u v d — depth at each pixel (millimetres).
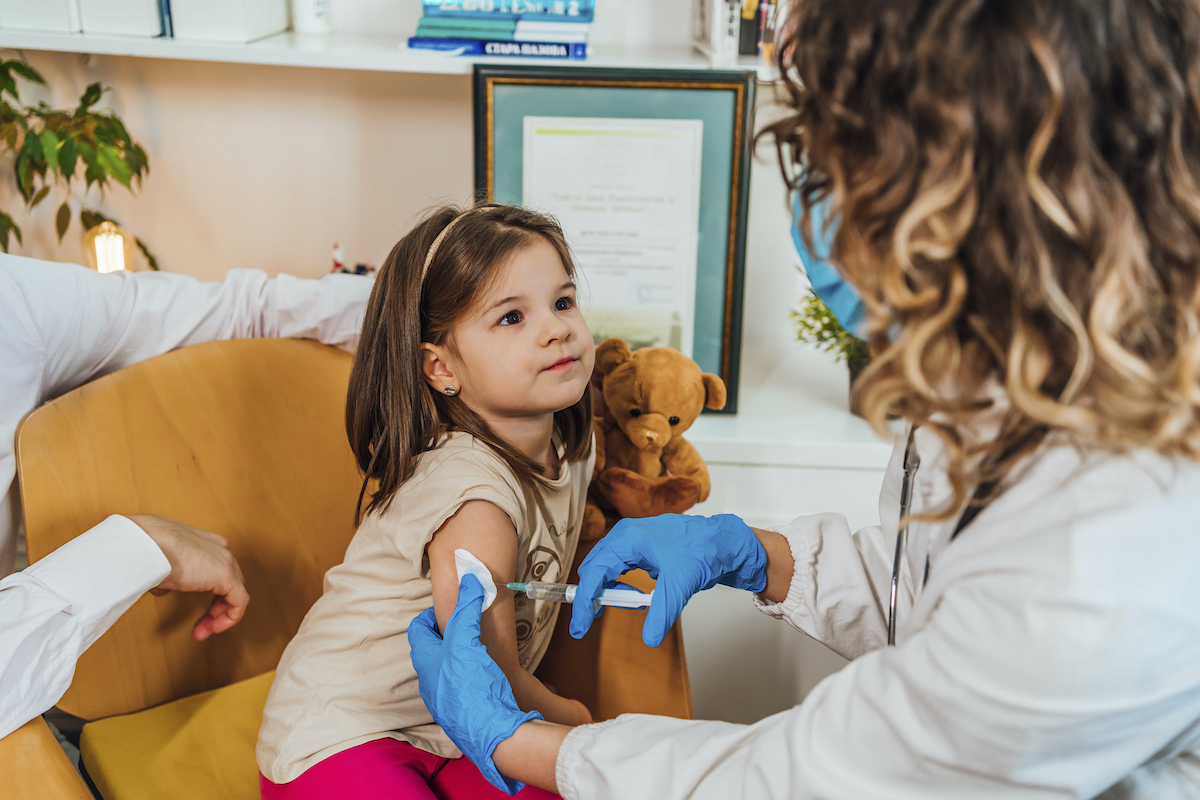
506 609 757
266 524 984
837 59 461
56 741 687
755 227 1482
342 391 1045
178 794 831
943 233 432
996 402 513
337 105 1415
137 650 896
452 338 809
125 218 1486
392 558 823
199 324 1002
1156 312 435
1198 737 522
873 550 806
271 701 835
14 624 656
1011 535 476
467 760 835
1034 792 469
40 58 1396
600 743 614
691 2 1371
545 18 1192
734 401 1305
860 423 1294
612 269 1250
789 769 523
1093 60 414
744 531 812
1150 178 425
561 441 933
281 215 1482
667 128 1194
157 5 1186
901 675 485
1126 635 423
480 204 875
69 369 903
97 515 850
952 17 424
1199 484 451
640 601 746
